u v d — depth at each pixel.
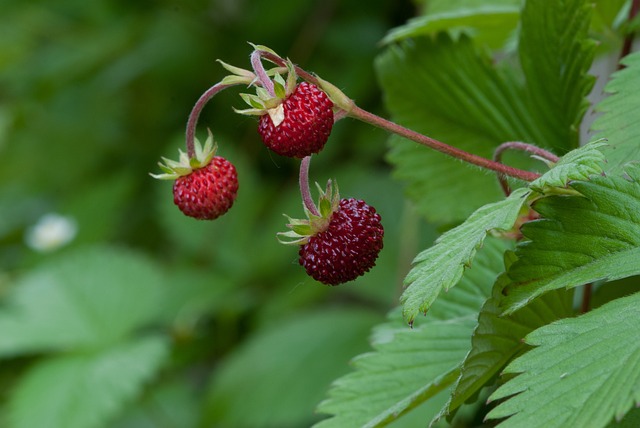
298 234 0.32
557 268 0.31
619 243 0.31
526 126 0.37
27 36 1.00
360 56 0.79
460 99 0.38
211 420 0.63
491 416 0.29
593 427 0.28
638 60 0.33
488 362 0.32
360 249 0.32
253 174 0.79
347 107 0.31
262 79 0.31
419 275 0.30
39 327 0.70
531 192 0.31
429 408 0.40
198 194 0.34
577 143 0.35
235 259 0.76
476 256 0.35
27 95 1.01
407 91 0.39
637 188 0.31
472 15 0.37
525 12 0.35
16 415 0.62
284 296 0.71
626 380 0.28
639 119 0.32
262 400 0.62
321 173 0.80
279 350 0.64
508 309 0.31
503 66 0.37
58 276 0.73
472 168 0.38
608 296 0.35
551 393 0.29
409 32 0.38
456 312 0.35
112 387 0.63
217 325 0.76
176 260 0.79
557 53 0.35
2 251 1.01
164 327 0.79
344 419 0.33
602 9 0.37
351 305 0.77
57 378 0.65
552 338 0.30
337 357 0.62
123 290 0.72
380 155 0.78
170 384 0.74
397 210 0.69
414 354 0.34
